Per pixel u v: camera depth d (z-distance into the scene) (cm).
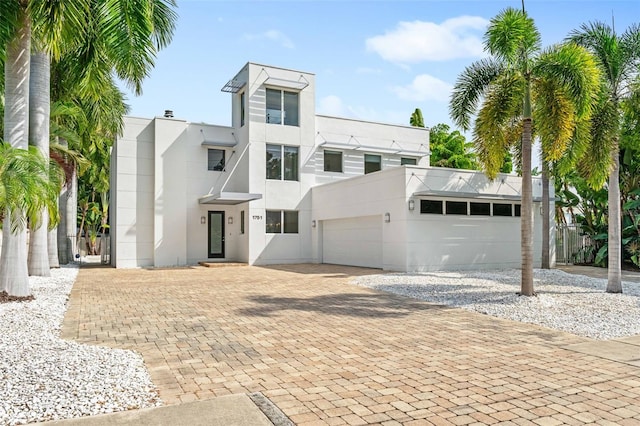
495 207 1761
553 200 1908
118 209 1977
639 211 1912
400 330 695
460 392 426
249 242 2016
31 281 1236
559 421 361
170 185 2042
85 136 2088
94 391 400
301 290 1144
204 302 953
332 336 652
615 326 729
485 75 1070
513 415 372
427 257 1596
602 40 1109
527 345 609
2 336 599
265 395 415
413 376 473
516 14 996
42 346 550
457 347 595
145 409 370
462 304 916
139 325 721
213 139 2156
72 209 2231
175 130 2067
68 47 1010
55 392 393
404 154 2392
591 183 1171
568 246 2078
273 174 2109
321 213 2094
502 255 1761
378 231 1758
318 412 376
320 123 2231
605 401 404
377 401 402
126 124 2019
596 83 967
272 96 2119
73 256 2217
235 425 341
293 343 611
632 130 1329
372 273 1544
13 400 374
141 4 892
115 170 2042
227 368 498
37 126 1128
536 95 1059
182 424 341
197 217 2103
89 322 742
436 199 1628
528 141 1015
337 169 2264
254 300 980
